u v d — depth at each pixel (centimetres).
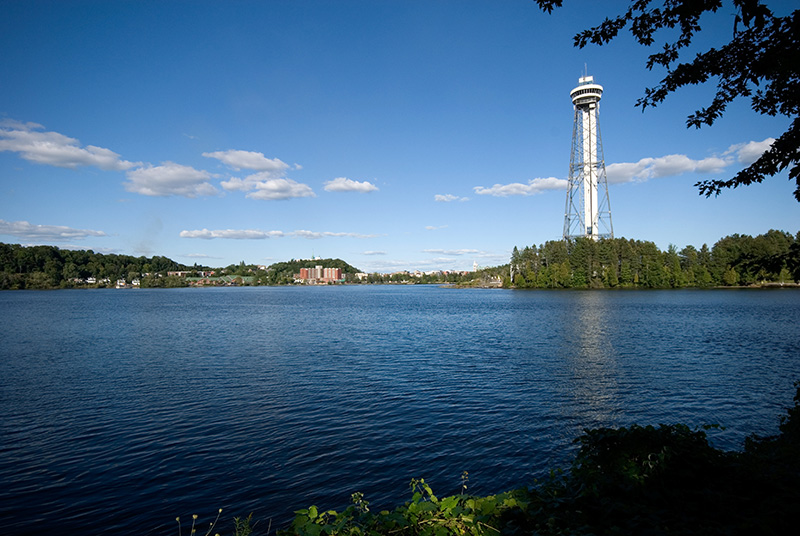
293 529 536
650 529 532
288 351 3812
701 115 841
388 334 5041
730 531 531
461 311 8656
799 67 670
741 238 15112
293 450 1580
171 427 1828
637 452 682
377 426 1833
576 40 771
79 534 1089
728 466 687
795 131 703
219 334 5131
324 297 17350
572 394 2314
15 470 1434
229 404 2152
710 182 817
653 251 15962
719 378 2667
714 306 8588
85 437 1722
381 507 1190
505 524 565
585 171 17962
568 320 6338
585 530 529
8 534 1091
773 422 1870
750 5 490
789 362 3158
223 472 1404
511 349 3831
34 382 2644
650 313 7238
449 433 1747
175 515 1165
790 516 553
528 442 1650
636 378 2678
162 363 3259
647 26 721
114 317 7625
